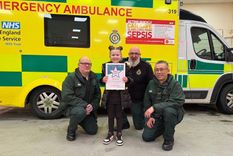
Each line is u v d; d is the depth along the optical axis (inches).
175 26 191.5
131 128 170.6
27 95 180.4
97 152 129.0
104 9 182.9
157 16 188.9
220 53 208.2
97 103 152.9
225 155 126.6
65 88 143.4
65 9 179.0
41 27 176.9
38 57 178.1
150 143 142.6
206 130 167.3
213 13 450.0
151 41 189.2
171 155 126.0
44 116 187.3
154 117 139.1
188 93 201.2
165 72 134.0
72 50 181.8
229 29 448.5
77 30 181.6
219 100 212.5
